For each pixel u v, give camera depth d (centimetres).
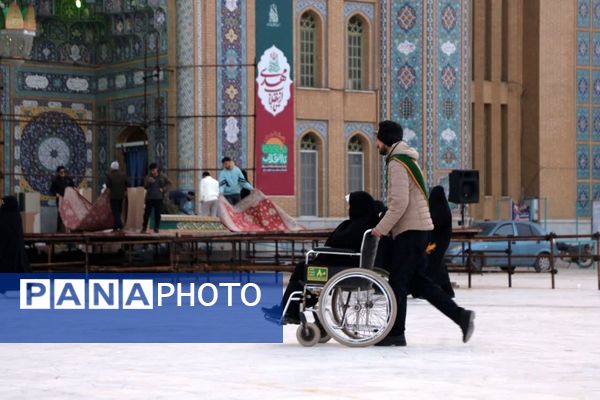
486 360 2241
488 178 8162
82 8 7019
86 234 4719
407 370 2095
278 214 5081
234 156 6644
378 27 7294
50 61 7031
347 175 7181
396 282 2497
